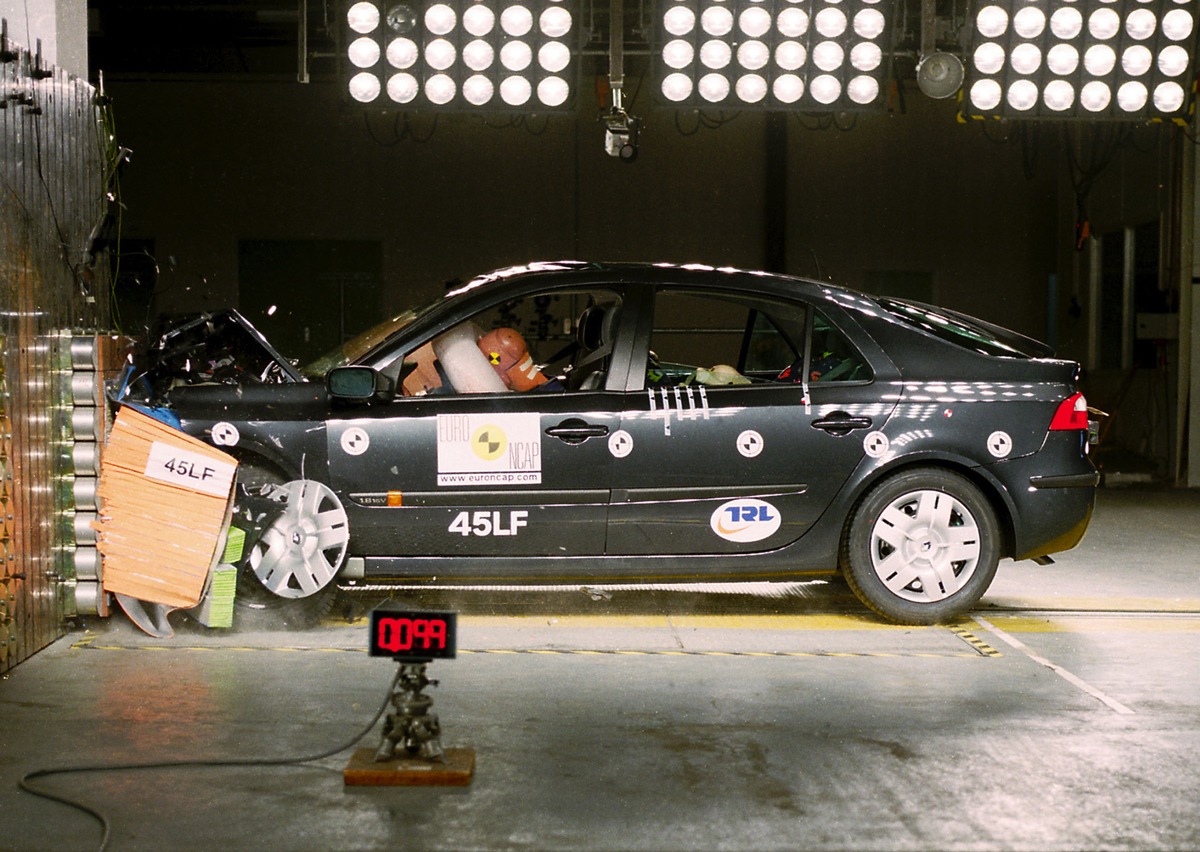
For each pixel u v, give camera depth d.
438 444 5.80
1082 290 15.62
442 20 9.18
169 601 5.55
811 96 9.39
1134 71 9.34
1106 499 11.74
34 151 5.17
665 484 5.85
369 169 15.85
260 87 15.71
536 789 3.74
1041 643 5.67
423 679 3.89
